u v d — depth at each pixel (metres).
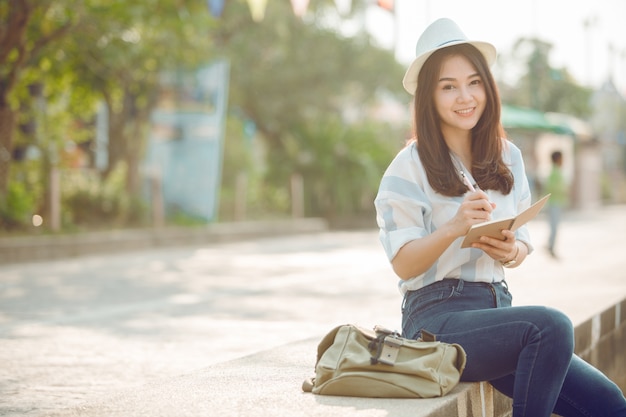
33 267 13.23
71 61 17.36
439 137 3.52
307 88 27.39
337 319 7.65
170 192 20.52
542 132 33.25
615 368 5.86
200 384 3.53
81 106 20.02
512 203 3.63
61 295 9.77
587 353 5.18
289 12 26.45
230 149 24.53
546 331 3.13
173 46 17.14
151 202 20.34
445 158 3.48
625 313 6.18
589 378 3.29
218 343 6.68
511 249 3.29
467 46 3.57
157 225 19.02
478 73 3.54
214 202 20.39
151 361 6.05
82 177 19.14
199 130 20.33
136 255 15.59
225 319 7.84
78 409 3.16
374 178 26.56
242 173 23.41
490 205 3.23
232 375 3.74
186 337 6.95
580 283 7.54
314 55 27.27
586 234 19.70
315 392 3.24
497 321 3.23
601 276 8.17
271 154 26.77
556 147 35.41
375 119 30.20
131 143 20.52
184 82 20.16
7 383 5.41
